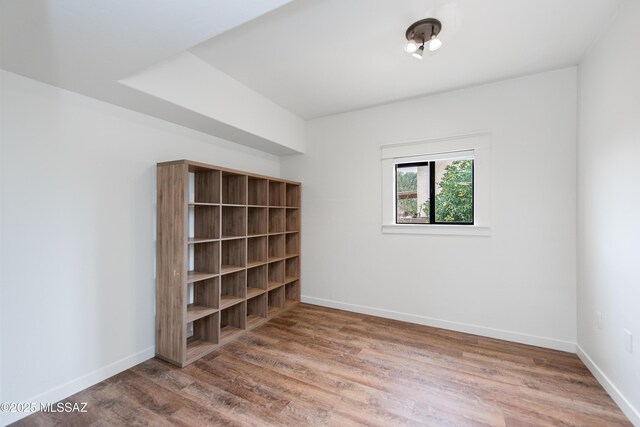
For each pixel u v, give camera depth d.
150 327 2.33
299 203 3.73
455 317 2.84
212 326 2.51
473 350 2.44
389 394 1.85
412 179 3.14
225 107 2.49
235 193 2.90
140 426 1.57
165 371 2.12
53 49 1.44
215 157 2.92
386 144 3.18
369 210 3.30
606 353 1.87
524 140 2.54
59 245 1.82
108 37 1.36
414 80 2.60
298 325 2.99
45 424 1.58
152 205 2.35
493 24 1.81
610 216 1.81
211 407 1.72
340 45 2.05
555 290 2.44
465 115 2.77
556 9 1.68
